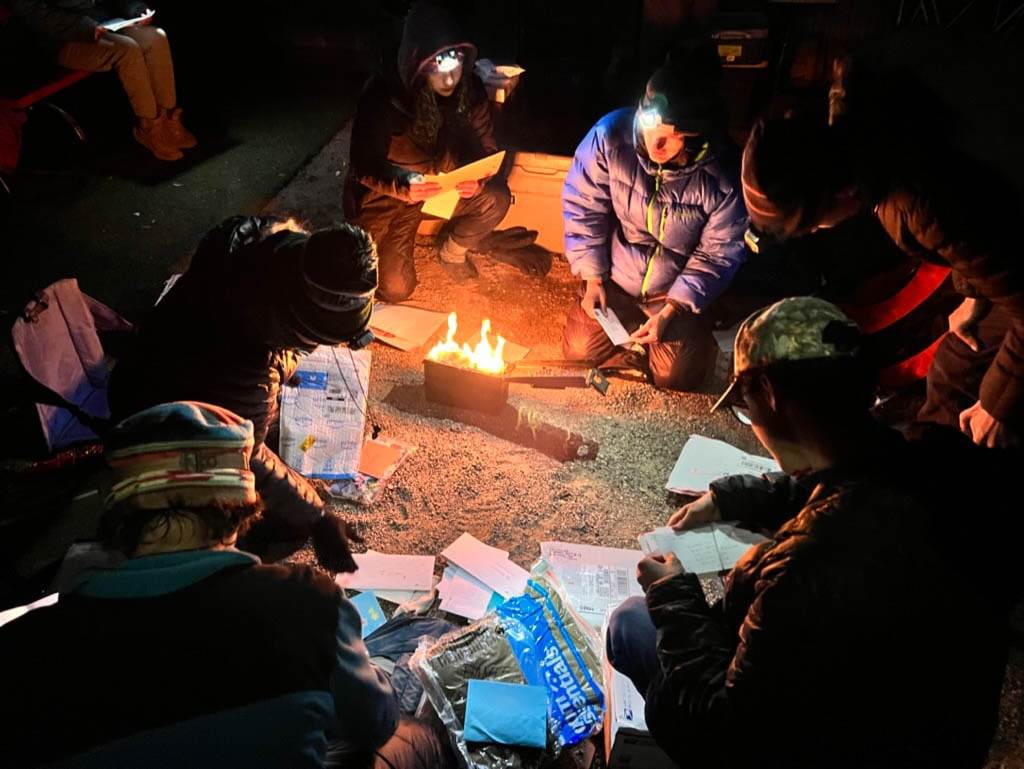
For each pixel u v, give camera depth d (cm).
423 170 445
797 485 240
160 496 164
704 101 346
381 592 326
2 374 407
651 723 199
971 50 244
